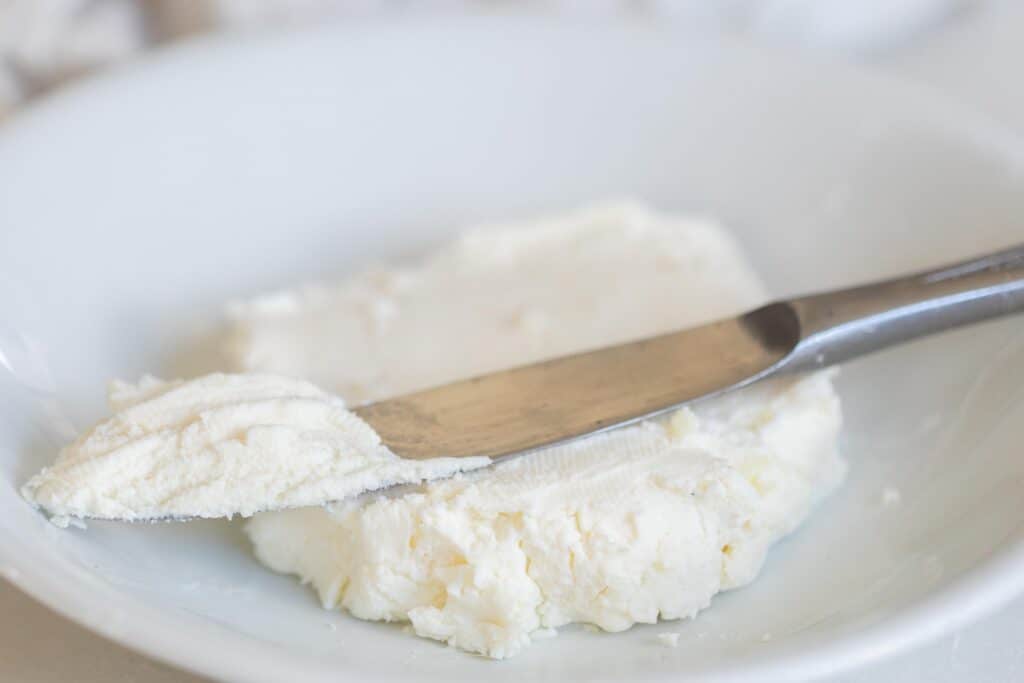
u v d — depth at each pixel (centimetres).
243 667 24
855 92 37
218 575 28
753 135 38
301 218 37
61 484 27
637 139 38
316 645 27
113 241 34
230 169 36
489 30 38
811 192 37
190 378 33
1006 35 43
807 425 30
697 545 28
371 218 37
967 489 29
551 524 27
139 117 35
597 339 32
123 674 27
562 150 38
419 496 27
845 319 30
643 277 34
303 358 32
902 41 44
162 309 34
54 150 34
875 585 28
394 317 33
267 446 27
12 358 30
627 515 27
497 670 26
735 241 37
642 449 28
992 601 26
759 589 29
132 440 27
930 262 35
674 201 38
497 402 29
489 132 38
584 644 27
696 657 26
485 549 27
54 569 25
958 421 31
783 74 38
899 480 31
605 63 38
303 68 37
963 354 31
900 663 28
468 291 34
